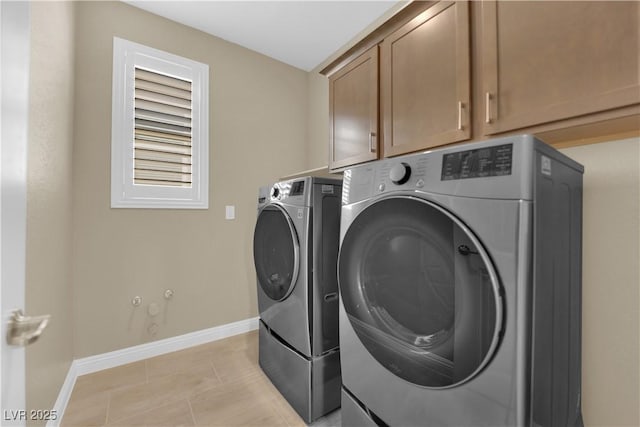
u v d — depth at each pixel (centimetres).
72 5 173
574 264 94
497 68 100
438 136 121
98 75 192
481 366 69
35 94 118
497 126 100
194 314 229
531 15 91
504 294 64
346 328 109
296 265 146
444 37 119
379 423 99
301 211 146
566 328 87
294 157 292
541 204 68
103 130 194
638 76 71
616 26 74
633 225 102
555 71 86
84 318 186
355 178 105
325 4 204
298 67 295
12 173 59
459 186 74
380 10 210
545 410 71
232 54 252
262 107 270
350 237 105
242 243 255
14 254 59
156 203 213
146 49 210
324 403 145
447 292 76
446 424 76
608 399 105
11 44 58
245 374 184
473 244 69
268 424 141
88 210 188
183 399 159
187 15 217
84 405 154
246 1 202
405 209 85
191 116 230
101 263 193
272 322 171
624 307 103
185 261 226
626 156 104
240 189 255
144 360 203
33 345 114
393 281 92
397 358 90
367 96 160
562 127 86
